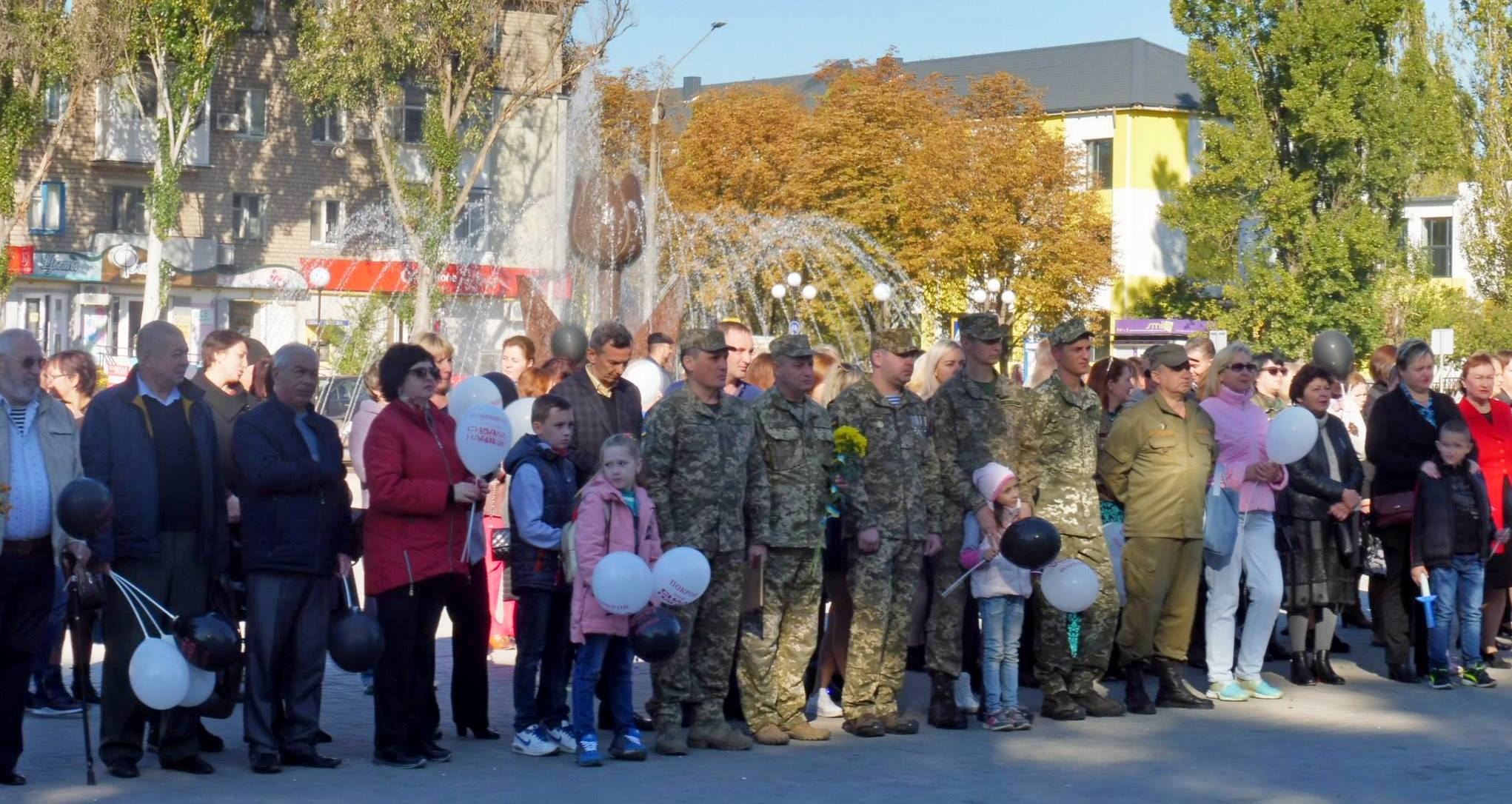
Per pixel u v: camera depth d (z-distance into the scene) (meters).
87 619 7.74
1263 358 11.62
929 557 10.41
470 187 47.16
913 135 50.06
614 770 8.19
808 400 9.20
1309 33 47.97
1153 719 9.91
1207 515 10.38
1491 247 44.16
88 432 7.77
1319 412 11.21
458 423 8.37
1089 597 9.42
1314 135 48.84
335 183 50.84
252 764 7.98
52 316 47.22
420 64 45.28
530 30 51.88
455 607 8.91
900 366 9.25
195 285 48.19
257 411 8.03
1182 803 7.58
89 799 7.31
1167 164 59.75
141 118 47.53
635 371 11.22
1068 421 9.74
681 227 42.47
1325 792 7.82
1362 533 11.94
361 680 11.02
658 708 8.77
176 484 7.88
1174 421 10.13
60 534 7.60
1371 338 48.34
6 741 7.57
